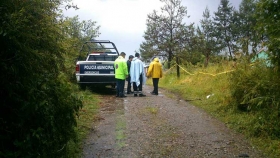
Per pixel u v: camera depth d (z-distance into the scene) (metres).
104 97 11.57
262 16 6.20
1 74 3.50
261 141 5.75
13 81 3.60
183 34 20.84
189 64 19.73
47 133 3.92
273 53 6.10
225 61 12.79
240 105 7.80
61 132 4.32
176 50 20.72
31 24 3.74
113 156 5.12
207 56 17.80
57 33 4.25
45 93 3.90
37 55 3.67
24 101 3.66
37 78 3.82
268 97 6.57
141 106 9.42
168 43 20.78
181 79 17.59
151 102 10.22
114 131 6.56
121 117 7.86
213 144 5.71
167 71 21.75
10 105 3.78
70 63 8.62
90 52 14.38
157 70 12.44
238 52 8.52
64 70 4.87
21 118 3.71
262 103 6.74
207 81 12.77
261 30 6.21
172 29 21.25
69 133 4.48
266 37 6.70
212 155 5.16
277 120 6.16
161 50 21.42
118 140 5.95
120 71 11.33
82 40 13.71
